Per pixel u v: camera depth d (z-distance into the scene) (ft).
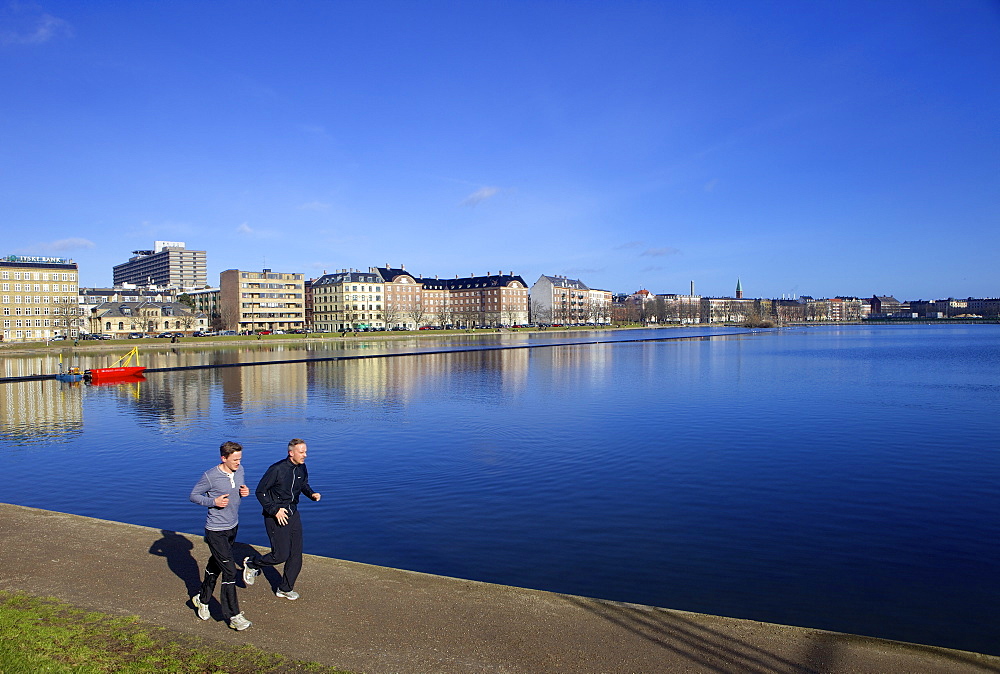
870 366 274.16
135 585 41.11
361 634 34.35
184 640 33.68
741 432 123.13
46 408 166.71
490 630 34.86
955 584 54.70
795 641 33.88
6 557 46.01
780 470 93.40
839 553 61.52
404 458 102.22
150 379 237.66
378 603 38.32
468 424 134.00
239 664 31.24
